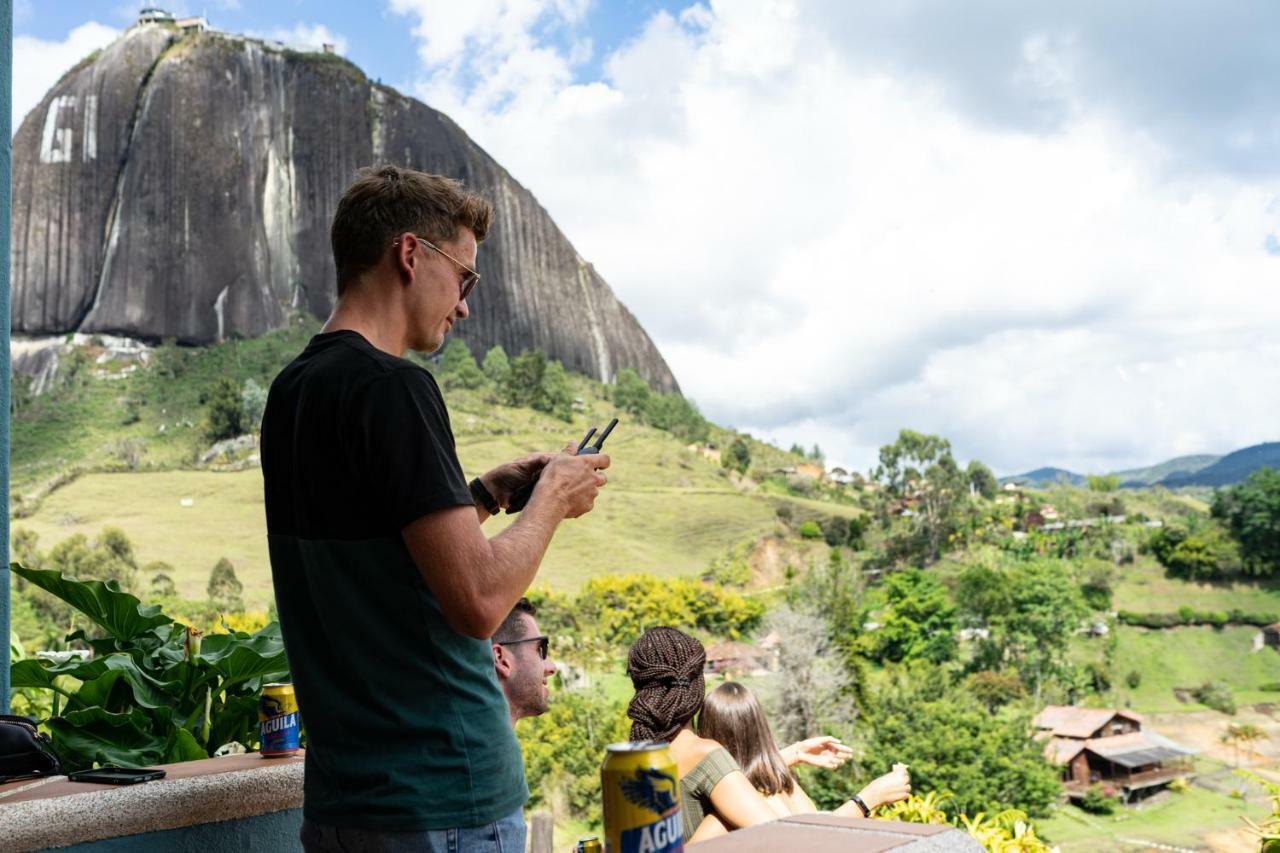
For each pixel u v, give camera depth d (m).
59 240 178.88
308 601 1.54
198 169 187.00
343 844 1.44
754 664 91.25
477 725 1.48
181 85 190.75
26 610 78.00
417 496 1.42
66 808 1.94
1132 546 141.00
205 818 2.14
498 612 1.45
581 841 1.55
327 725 1.47
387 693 1.45
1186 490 179.50
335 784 1.45
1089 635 122.69
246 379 172.25
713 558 139.88
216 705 3.34
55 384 166.38
